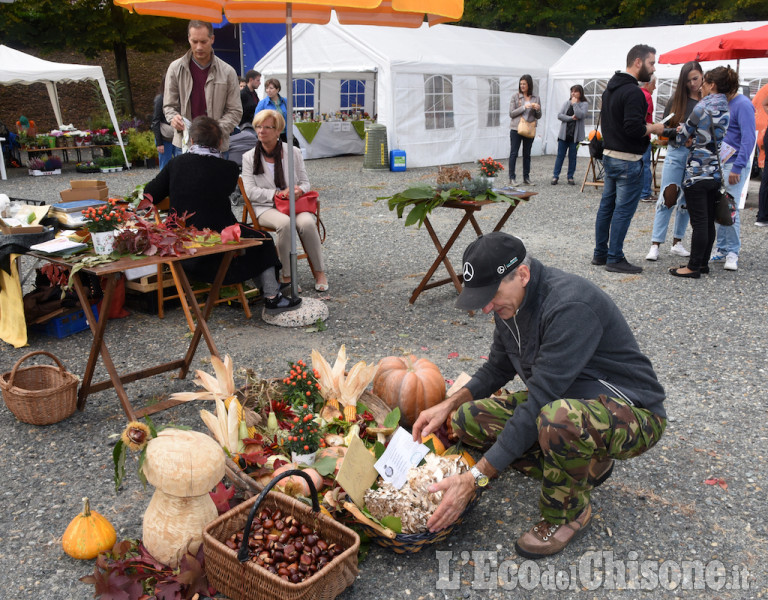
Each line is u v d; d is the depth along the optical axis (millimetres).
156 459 2334
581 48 17094
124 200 5184
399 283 6258
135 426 2404
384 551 2682
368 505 2605
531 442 2568
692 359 4566
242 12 5789
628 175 6297
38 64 13742
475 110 15898
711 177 6055
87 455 3346
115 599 2303
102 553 2506
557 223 9109
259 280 5199
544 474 2568
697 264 6359
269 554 2314
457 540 2748
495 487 3104
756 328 5113
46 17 20516
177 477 2301
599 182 12227
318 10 5594
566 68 17031
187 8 5512
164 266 5363
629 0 24141
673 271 6477
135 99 25547
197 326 4070
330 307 5543
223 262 4094
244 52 21750
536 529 2674
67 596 2408
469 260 2525
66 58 26656
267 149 5492
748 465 3279
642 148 6219
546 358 2506
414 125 14609
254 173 5520
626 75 6113
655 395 2643
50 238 4094
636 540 2746
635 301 5746
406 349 4672
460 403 3031
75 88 24484
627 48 16125
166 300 5488
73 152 17594
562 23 25469
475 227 5551
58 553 2639
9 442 3459
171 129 9938
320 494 2738
